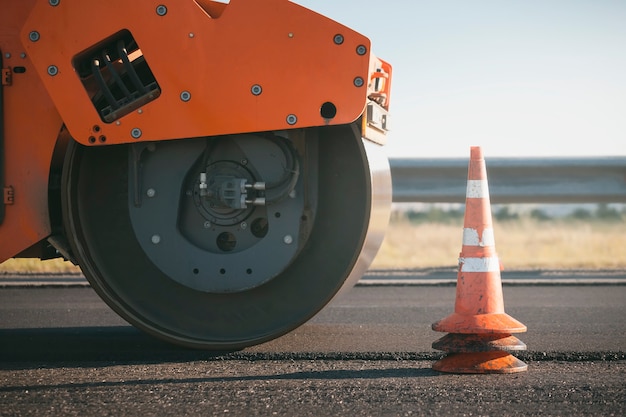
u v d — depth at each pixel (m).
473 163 4.93
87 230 5.38
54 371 4.77
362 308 7.26
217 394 4.18
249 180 5.26
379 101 5.81
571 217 23.39
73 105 5.14
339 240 5.32
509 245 13.95
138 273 5.41
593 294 8.11
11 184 5.31
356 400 4.05
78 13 5.13
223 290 5.30
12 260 10.71
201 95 5.10
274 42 5.04
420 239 15.18
